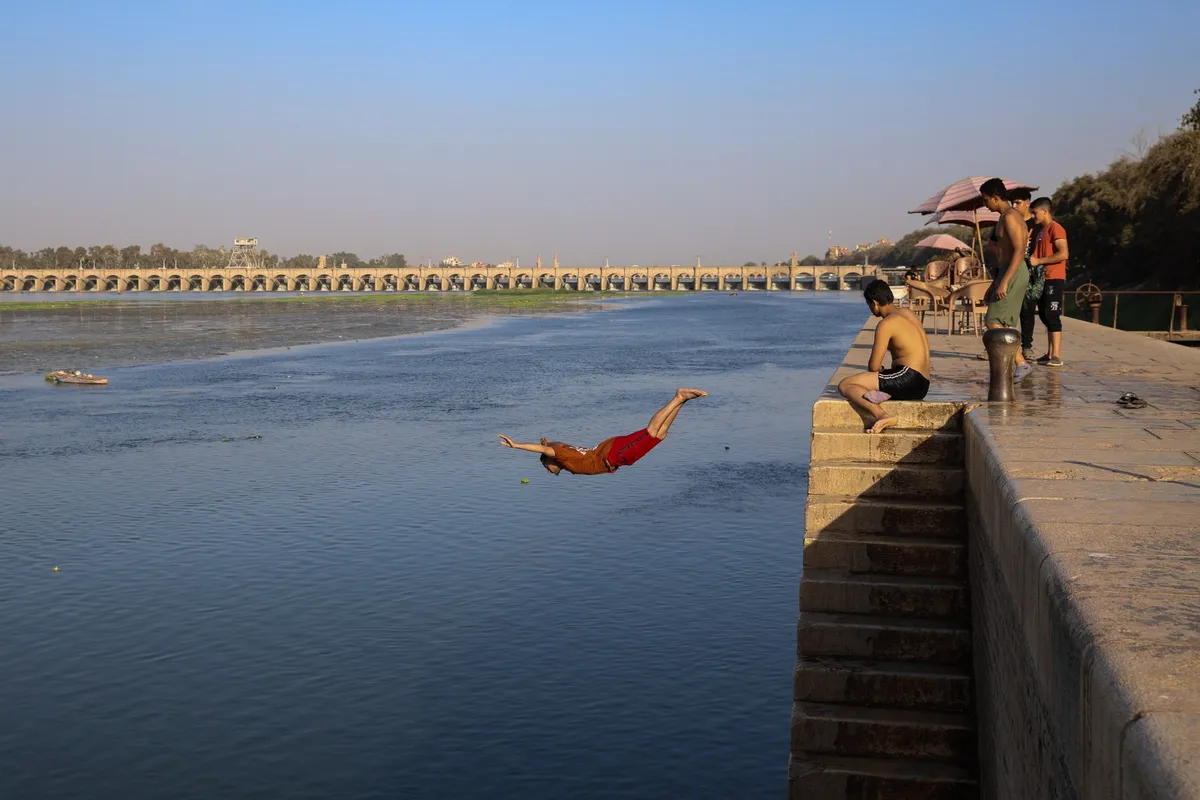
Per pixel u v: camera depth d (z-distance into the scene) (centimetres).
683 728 1254
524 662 1441
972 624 931
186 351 6481
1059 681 434
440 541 2016
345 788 1127
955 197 2117
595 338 7888
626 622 1581
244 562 1900
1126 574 455
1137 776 283
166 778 1145
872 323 2653
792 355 6022
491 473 2608
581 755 1195
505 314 12188
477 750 1203
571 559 1886
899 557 997
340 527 2123
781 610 1622
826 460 1095
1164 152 6191
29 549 1992
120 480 2575
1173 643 359
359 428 3350
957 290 2170
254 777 1149
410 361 5847
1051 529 545
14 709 1316
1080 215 7056
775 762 1179
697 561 1866
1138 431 911
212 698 1342
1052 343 1559
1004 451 807
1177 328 3325
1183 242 6062
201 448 3000
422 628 1569
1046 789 483
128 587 1769
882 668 923
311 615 1630
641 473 2564
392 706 1317
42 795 1117
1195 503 608
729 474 2542
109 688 1377
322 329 8950
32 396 4188
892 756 885
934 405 1087
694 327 9294
